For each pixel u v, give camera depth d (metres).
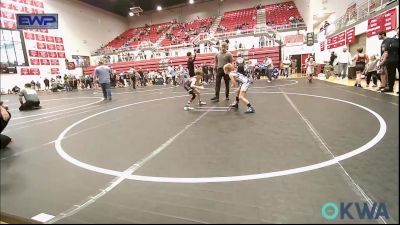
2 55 23.52
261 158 3.28
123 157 3.61
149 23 41.16
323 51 21.03
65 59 29.44
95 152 3.91
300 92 9.72
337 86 11.07
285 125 4.86
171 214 2.17
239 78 6.32
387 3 11.18
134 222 2.09
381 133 4.00
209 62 26.23
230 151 3.61
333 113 5.66
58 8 28.86
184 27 36.12
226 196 2.40
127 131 5.15
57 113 8.44
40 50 26.67
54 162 3.59
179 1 35.94
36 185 2.87
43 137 5.13
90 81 25.86
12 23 24.25
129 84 23.67
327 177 2.65
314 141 3.82
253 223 1.99
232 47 27.36
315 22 23.58
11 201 2.54
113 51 32.72
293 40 23.70
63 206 2.40
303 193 2.37
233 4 36.66
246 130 4.68
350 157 3.13
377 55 11.77
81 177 3.01
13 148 4.44
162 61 28.22
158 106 8.34
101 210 2.29
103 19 36.06
